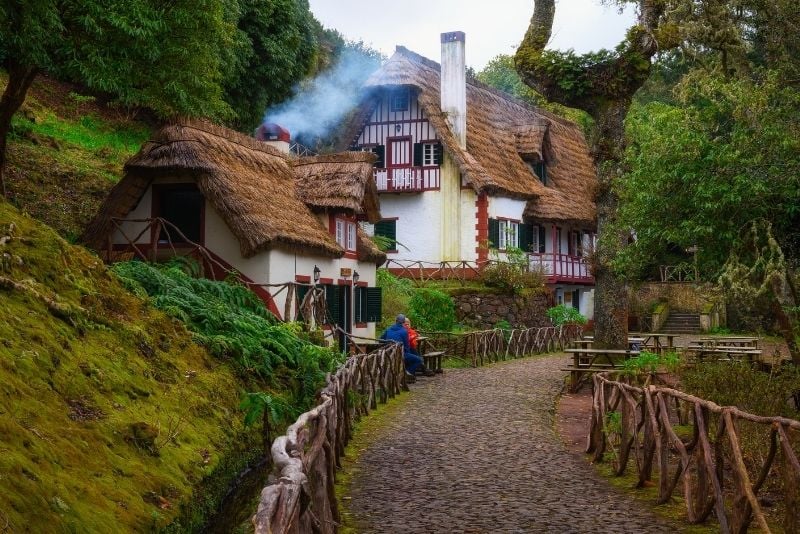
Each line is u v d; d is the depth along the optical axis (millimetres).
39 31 14016
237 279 16391
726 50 19734
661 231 12344
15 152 22266
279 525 3996
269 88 35250
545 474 9242
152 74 18344
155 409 8383
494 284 30375
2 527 4680
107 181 23234
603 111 18984
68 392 7250
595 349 18922
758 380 10031
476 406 14711
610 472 9352
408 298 26719
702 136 11609
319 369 13453
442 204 32469
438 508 7750
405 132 33156
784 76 16016
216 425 9305
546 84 19359
